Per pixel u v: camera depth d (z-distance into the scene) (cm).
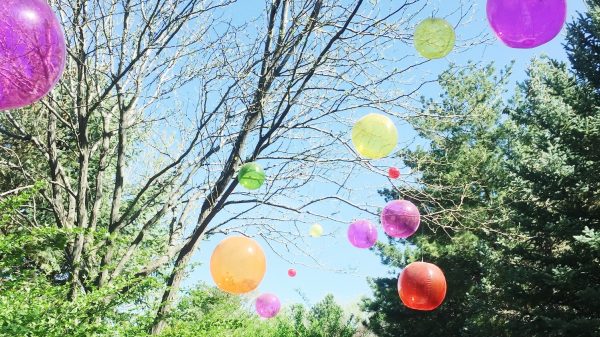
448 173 1427
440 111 725
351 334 2678
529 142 1770
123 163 743
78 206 691
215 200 653
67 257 644
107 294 461
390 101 667
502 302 1385
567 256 1219
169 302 573
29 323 390
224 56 664
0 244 442
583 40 1329
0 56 169
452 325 1817
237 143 645
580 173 1199
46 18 174
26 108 862
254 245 300
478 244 1419
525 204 1331
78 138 718
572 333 1110
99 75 814
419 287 349
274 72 666
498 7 260
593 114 1245
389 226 427
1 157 841
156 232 991
